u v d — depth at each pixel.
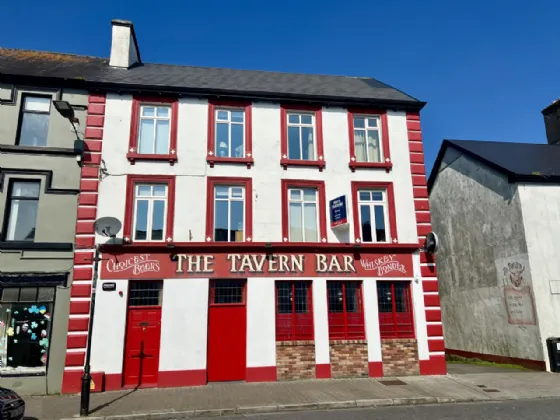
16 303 11.41
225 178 13.27
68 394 10.94
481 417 8.15
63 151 12.55
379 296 13.20
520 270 14.55
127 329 11.77
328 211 13.57
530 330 14.04
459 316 18.12
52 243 11.79
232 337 12.22
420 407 9.28
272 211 13.25
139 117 13.51
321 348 12.41
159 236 12.68
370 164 14.09
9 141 12.39
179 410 9.06
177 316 11.91
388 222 13.87
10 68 13.76
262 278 12.59
